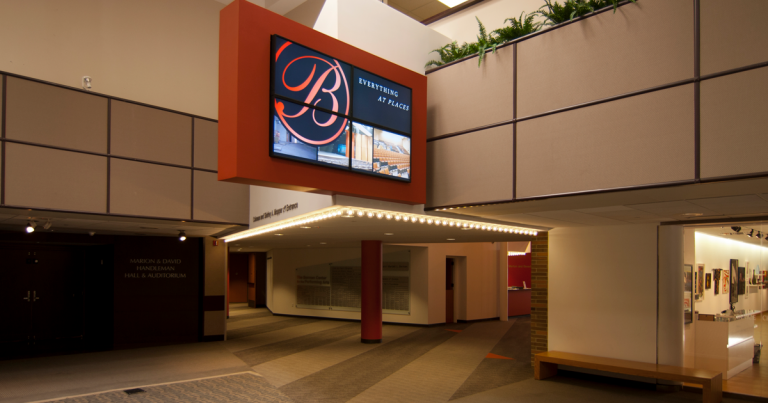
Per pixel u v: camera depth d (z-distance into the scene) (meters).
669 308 8.88
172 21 12.57
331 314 19.78
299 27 6.53
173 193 10.20
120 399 8.20
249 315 21.88
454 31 10.23
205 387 9.02
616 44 5.98
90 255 15.00
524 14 9.05
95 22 11.25
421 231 11.28
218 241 15.22
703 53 5.28
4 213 8.77
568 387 9.09
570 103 6.36
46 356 12.09
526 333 16.12
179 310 14.51
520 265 22.42
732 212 7.68
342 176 6.88
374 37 8.02
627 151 5.79
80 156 8.91
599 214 8.09
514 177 6.90
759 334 8.11
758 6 4.94
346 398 8.33
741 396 8.16
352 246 18.94
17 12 10.16
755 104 4.89
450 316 18.95
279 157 6.10
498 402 8.09
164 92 12.25
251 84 5.96
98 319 14.34
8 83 8.16
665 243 9.03
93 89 11.09
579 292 10.00
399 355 12.27
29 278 14.02
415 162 7.85
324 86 6.71
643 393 8.63
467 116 7.61
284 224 9.89
